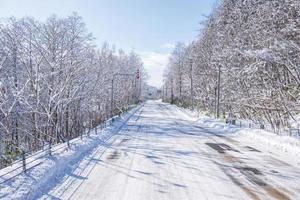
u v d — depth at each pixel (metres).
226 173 11.65
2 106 27.39
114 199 8.55
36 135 29.48
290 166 12.92
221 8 49.38
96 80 41.19
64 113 34.97
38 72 30.81
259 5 33.56
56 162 11.87
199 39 60.62
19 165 11.20
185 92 82.94
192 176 11.16
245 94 36.88
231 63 39.75
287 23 27.80
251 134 22.41
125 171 11.85
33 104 30.16
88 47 36.78
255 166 12.91
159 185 9.95
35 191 8.85
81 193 9.05
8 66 29.11
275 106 29.27
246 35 35.56
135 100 108.19
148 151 16.61
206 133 25.94
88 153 15.70
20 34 31.14
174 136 23.73
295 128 25.17
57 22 32.97
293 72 26.73
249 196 8.95
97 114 49.22
